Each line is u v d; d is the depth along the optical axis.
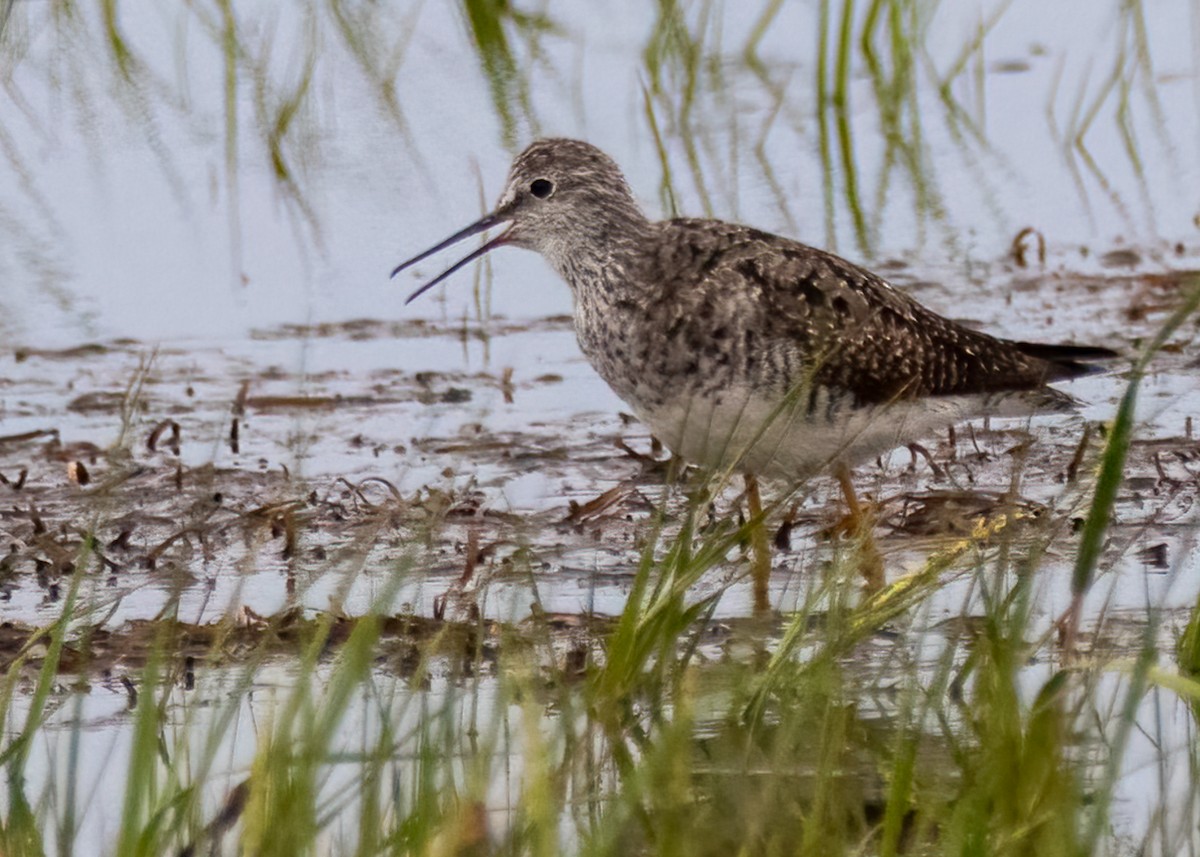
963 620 10.39
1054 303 17.44
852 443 12.41
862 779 9.46
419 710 9.78
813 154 21.00
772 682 10.08
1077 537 12.45
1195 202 19.83
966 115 22.02
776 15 24.45
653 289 12.57
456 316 17.84
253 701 10.46
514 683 9.84
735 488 14.05
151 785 8.47
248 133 20.81
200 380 16.20
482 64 22.16
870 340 12.41
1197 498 13.13
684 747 8.97
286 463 14.37
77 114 21.11
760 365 12.29
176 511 13.44
